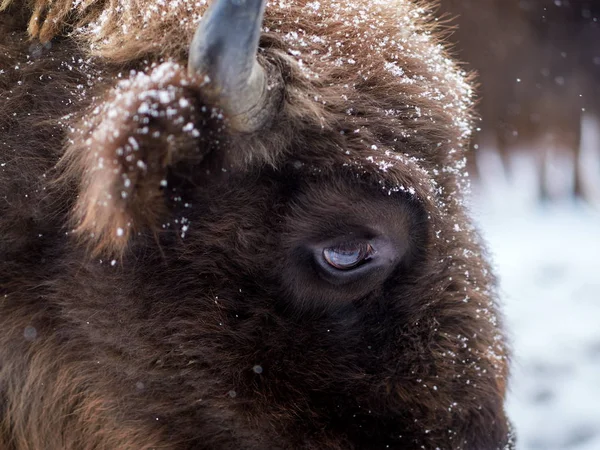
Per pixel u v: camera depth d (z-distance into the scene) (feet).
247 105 32.42
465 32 128.26
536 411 79.46
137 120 29.84
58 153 36.94
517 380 83.05
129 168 29.78
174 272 36.81
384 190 35.91
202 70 31.07
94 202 31.14
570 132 135.23
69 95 37.04
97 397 39.47
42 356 39.55
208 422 38.88
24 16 38.86
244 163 35.32
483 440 40.75
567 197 135.74
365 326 38.55
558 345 90.17
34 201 37.29
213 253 36.60
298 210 35.99
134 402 39.04
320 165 35.78
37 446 42.11
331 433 38.75
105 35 36.81
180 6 36.06
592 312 96.53
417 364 39.14
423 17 48.70
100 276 37.24
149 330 37.42
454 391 39.70
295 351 38.09
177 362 37.73
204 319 37.14
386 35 40.37
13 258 37.96
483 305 41.32
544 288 103.71
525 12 130.21
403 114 38.42
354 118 36.78
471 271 41.32
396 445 39.22
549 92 134.00
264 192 36.06
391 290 38.58
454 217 40.75
